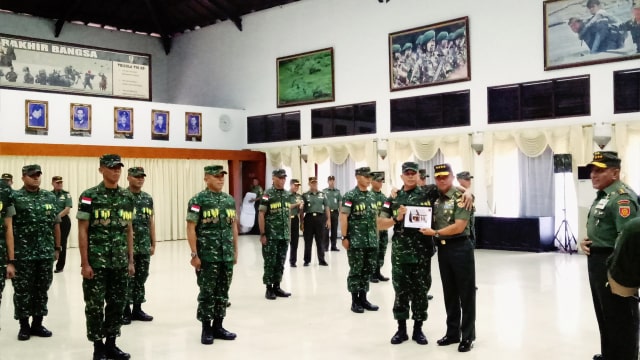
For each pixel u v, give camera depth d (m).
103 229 5.07
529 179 13.77
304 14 18.44
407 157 15.85
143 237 6.93
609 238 4.40
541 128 13.34
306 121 18.36
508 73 13.99
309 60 18.23
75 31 20.67
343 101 17.38
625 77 12.23
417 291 5.69
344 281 9.69
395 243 5.69
